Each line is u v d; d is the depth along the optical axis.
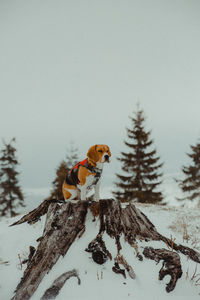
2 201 21.00
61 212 3.99
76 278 2.88
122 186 16.86
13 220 5.18
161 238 3.76
